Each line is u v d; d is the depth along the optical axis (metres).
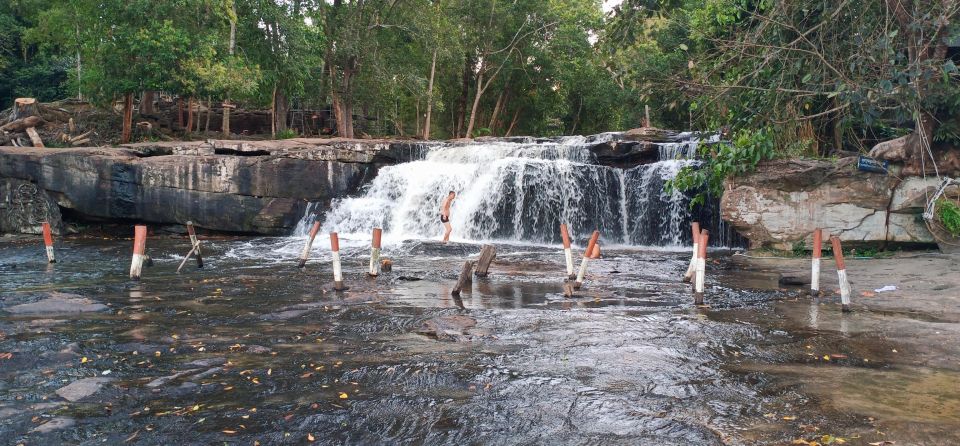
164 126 31.64
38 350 7.27
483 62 42.31
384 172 23.16
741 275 13.20
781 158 15.48
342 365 6.75
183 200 21.70
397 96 42.59
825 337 7.77
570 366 6.68
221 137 31.73
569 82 45.88
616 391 5.91
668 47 27.00
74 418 5.35
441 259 16.09
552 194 21.38
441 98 49.25
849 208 15.08
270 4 30.19
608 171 21.52
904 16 12.15
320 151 23.05
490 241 20.67
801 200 15.41
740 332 8.09
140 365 6.82
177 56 26.12
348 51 32.47
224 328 8.49
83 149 22.05
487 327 8.43
